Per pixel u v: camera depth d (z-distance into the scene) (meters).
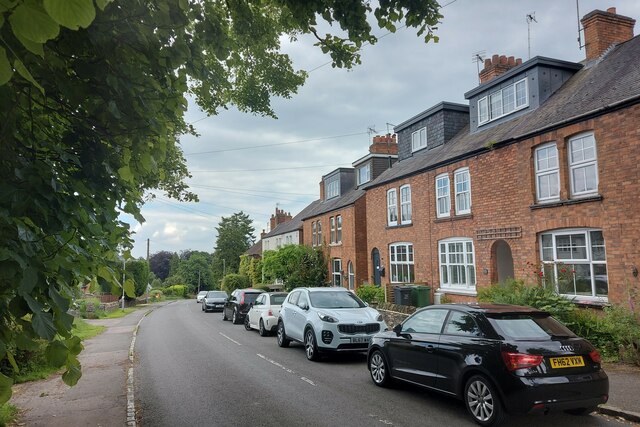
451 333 6.64
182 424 6.31
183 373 9.83
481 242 14.81
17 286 2.42
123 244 4.24
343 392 7.77
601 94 11.55
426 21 5.13
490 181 14.45
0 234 2.44
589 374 5.67
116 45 3.24
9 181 2.71
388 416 6.34
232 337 16.08
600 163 10.81
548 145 12.54
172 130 4.67
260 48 7.92
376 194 22.42
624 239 10.20
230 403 7.29
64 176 3.43
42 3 1.54
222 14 5.27
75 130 3.55
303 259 29.48
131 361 11.48
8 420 6.46
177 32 3.62
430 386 6.79
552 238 12.37
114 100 3.35
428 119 20.48
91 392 8.23
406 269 19.83
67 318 2.68
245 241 81.12
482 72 18.73
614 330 9.13
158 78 3.64
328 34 5.91
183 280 85.38
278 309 16.22
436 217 17.39
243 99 8.61
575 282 11.60
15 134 3.04
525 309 6.50
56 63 2.95
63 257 2.94
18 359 9.27
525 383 5.39
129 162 3.82
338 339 10.39
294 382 8.62
